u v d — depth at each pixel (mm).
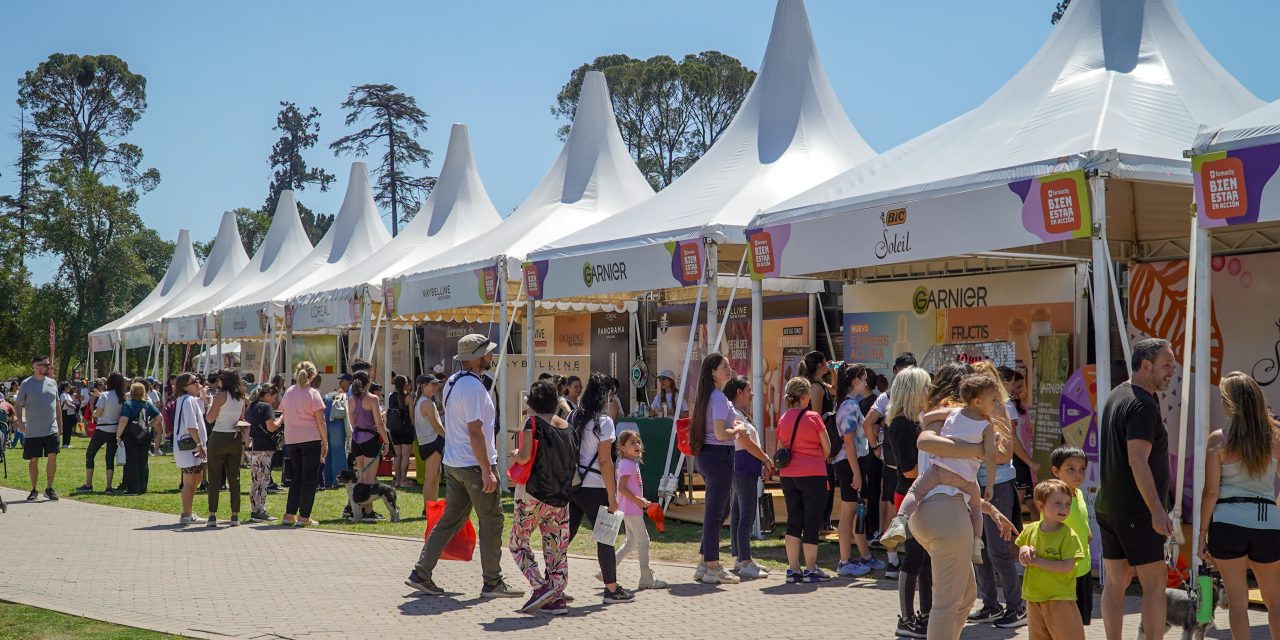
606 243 13477
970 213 8945
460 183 23500
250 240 79312
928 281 14727
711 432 9016
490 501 8547
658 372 19969
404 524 13188
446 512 8672
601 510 8344
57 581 9281
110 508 15125
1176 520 6641
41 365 16266
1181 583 7930
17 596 8594
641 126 47688
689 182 14805
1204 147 7094
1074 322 12883
